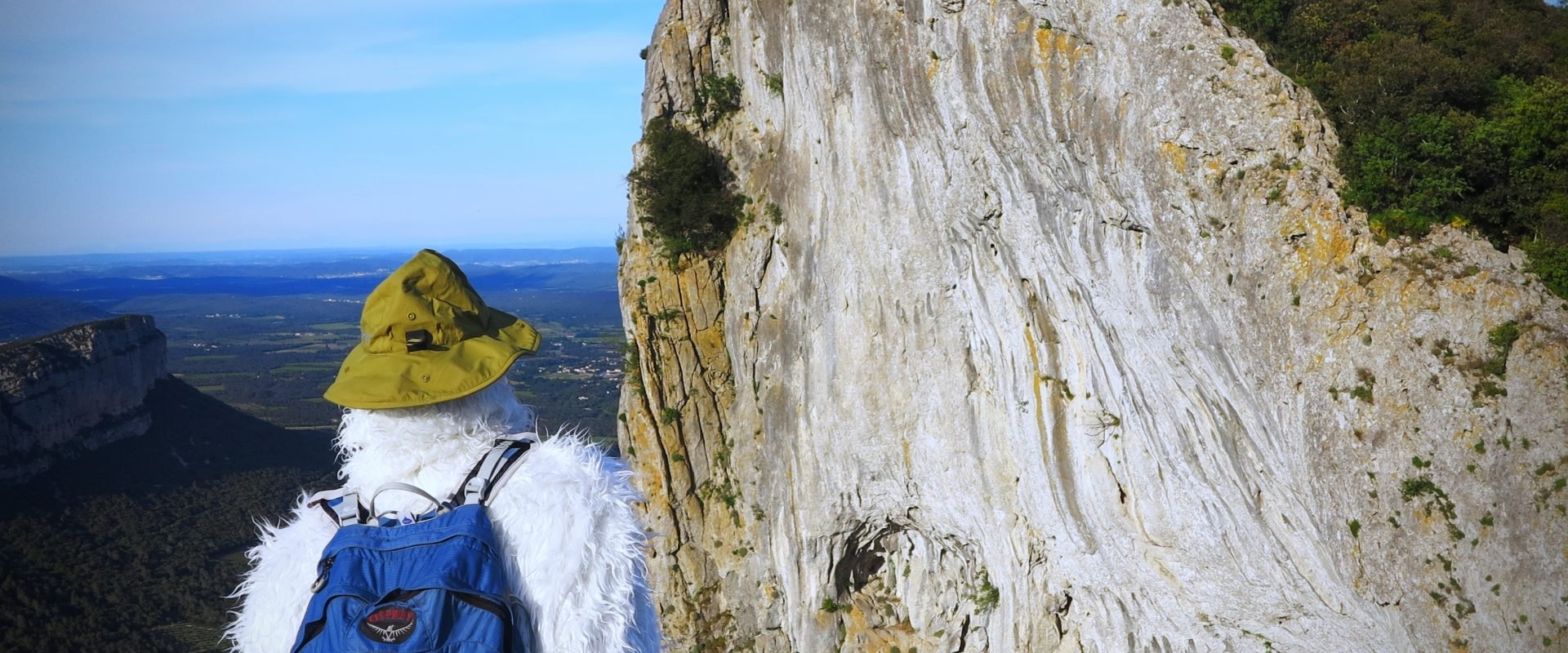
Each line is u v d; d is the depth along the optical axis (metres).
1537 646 23.22
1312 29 29.80
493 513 3.70
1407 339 24.84
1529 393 23.36
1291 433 27.12
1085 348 32.91
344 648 3.29
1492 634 23.92
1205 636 32.09
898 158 35.72
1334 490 26.30
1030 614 36.66
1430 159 25.70
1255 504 29.17
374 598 3.40
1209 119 27.42
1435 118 25.47
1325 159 26.55
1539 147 25.75
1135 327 30.77
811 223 40.06
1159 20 28.44
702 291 44.53
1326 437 26.12
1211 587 31.25
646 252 45.53
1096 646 35.50
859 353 38.62
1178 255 28.70
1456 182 25.23
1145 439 31.80
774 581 43.97
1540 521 23.08
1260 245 26.80
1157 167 28.45
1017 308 34.19
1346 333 25.64
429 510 3.72
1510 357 23.69
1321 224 25.94
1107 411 32.78
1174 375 30.12
